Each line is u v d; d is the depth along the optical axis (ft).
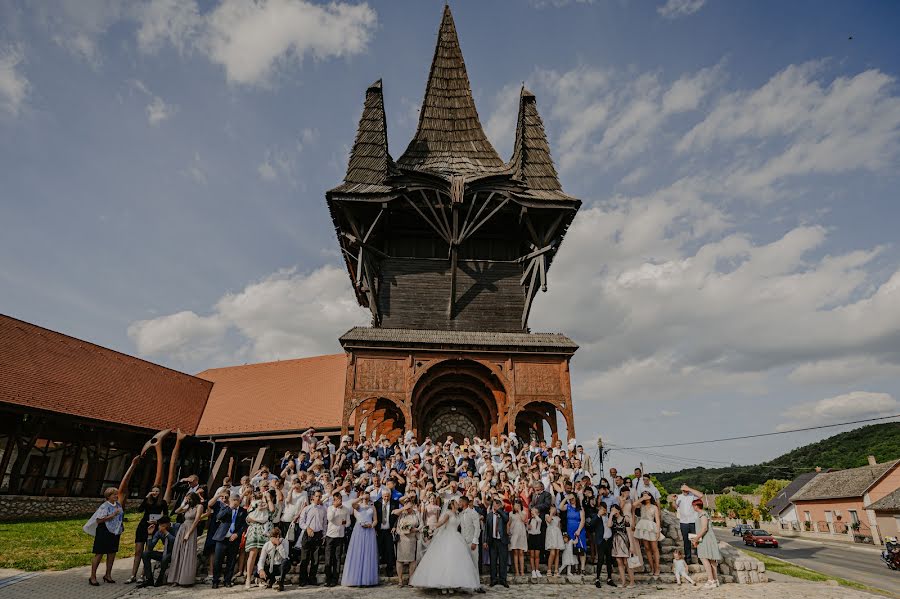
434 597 32.55
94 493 83.41
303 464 50.52
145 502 38.27
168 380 109.29
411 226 88.79
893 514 134.92
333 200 78.54
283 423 101.14
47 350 88.38
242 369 122.72
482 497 39.68
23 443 75.36
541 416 79.15
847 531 158.40
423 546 36.50
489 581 37.52
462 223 88.02
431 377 73.00
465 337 73.05
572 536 39.17
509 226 90.02
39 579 35.81
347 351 70.03
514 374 70.79
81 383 88.63
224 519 36.63
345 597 32.45
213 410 109.60
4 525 56.95
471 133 98.53
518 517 38.55
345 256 91.86
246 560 39.60
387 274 84.64
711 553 38.34
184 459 102.12
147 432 92.17
